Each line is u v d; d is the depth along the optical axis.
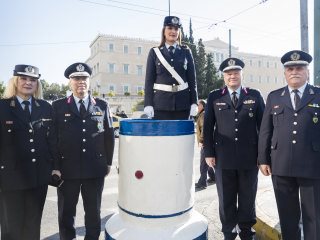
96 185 3.67
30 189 3.29
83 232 4.57
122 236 3.02
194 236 3.03
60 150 3.58
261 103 3.81
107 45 47.75
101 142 3.70
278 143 3.28
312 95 3.20
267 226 4.04
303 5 8.88
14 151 3.19
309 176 3.10
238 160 3.71
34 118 3.35
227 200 3.83
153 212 3.03
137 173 3.03
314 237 3.12
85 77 3.64
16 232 3.23
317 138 3.13
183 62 3.93
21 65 3.28
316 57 5.24
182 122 3.06
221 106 3.84
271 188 6.18
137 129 3.01
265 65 64.31
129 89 48.50
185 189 3.13
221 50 59.00
